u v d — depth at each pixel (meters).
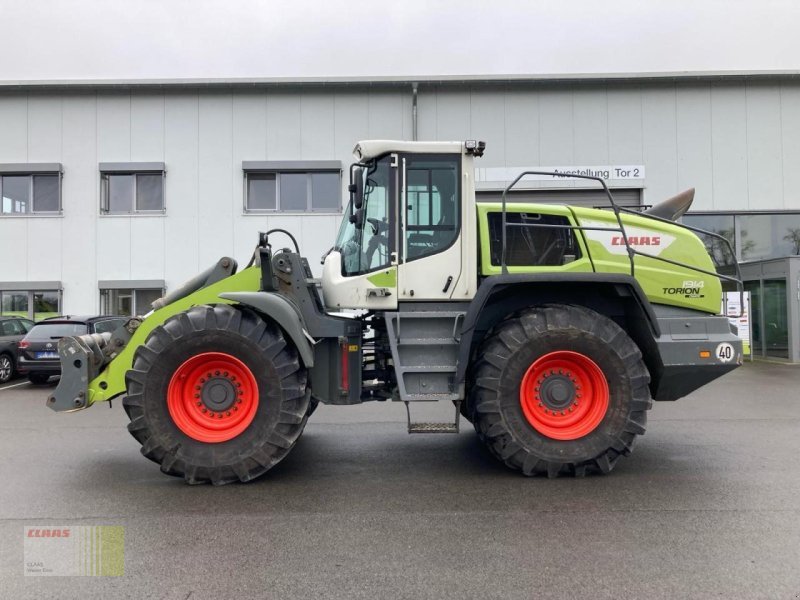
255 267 4.74
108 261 13.59
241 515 3.58
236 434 4.17
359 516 3.56
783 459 4.85
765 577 2.73
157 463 4.38
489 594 2.58
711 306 5.04
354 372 4.71
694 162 13.89
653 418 6.71
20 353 9.84
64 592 2.63
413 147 4.74
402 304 4.74
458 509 3.67
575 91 13.84
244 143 13.70
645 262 4.98
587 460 4.27
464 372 4.36
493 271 4.84
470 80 13.58
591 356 4.30
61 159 13.67
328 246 13.75
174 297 4.89
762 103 13.90
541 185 13.80
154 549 3.08
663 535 3.23
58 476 4.45
